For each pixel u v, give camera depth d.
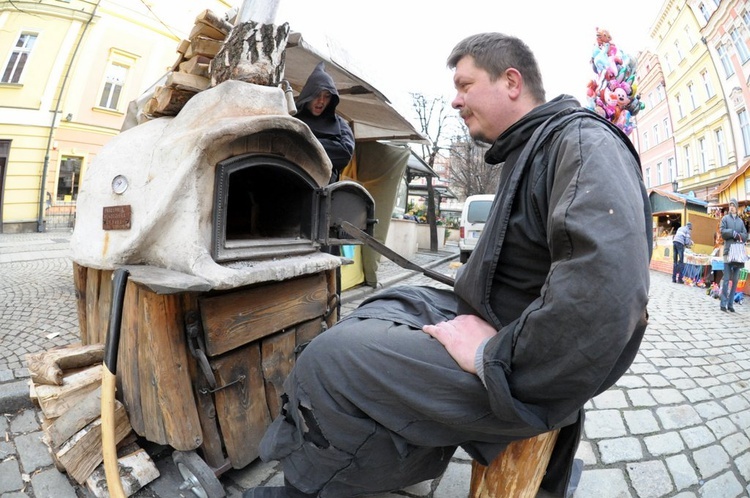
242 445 1.71
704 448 2.23
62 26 12.72
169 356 1.50
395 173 6.51
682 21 23.31
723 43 19.70
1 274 5.98
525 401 0.94
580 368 0.82
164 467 1.75
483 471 1.48
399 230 9.70
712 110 20.75
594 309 0.78
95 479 1.58
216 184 1.53
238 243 1.66
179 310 1.52
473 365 1.01
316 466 1.30
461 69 1.21
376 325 1.20
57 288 5.24
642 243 0.82
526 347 0.89
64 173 13.57
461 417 1.03
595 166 0.86
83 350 1.95
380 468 1.25
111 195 1.81
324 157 1.97
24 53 12.49
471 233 10.39
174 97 1.91
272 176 2.07
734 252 6.01
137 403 1.63
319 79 2.90
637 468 2.03
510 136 1.14
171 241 1.52
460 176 25.62
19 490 1.70
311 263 1.90
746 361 3.73
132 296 1.59
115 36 13.56
